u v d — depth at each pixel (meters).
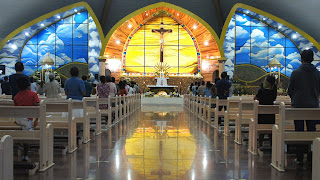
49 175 4.46
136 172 4.61
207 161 5.30
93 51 26.69
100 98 9.52
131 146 6.56
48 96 7.68
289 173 4.62
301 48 27.02
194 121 11.38
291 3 23.00
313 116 4.61
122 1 24.30
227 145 6.72
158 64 29.00
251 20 26.81
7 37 24.55
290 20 24.70
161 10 27.55
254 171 4.71
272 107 5.70
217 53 27.50
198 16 25.16
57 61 26.81
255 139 5.79
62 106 5.82
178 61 29.05
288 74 27.25
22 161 5.01
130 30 28.05
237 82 25.23
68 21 26.66
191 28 28.09
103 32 25.27
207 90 12.69
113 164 5.05
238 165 5.05
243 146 6.61
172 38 28.88
